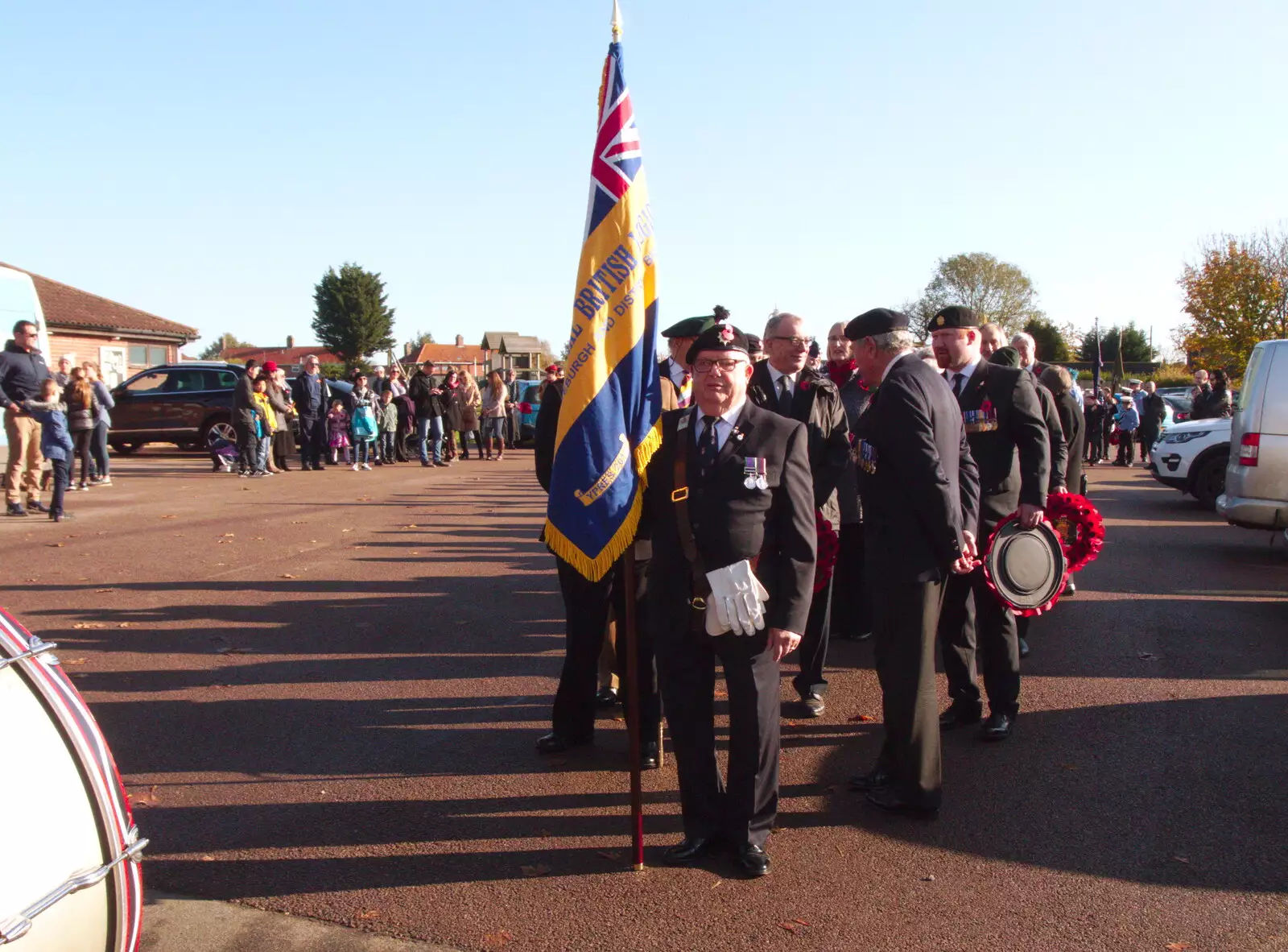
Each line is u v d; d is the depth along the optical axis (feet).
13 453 39.70
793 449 11.90
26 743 7.33
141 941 10.30
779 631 11.61
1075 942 10.23
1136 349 260.62
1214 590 26.68
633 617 11.94
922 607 13.03
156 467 65.05
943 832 12.78
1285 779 14.19
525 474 65.31
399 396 74.13
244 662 20.20
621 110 12.88
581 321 12.55
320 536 36.35
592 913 10.88
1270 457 29.76
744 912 10.89
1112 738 15.87
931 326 16.96
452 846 12.48
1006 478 16.31
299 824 13.07
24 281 50.65
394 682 19.04
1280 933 10.34
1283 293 132.36
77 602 24.99
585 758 15.46
